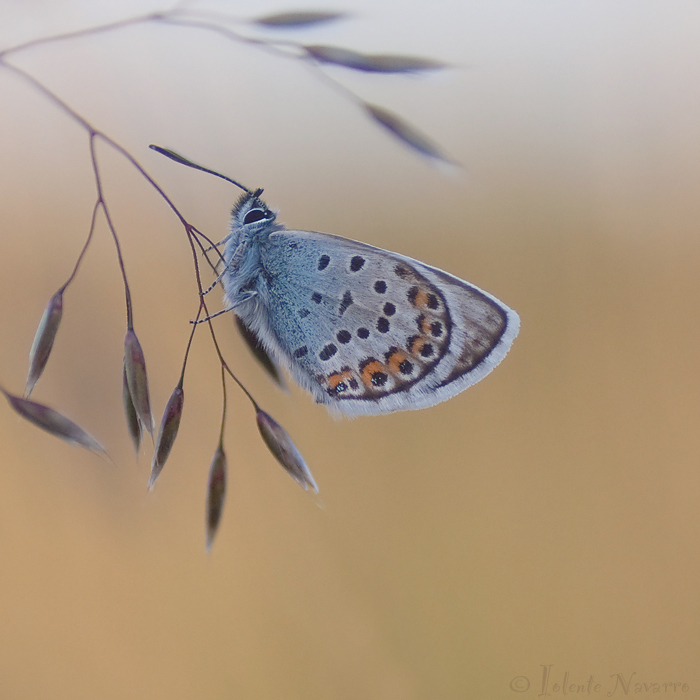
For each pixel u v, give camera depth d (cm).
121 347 26
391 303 26
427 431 26
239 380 26
